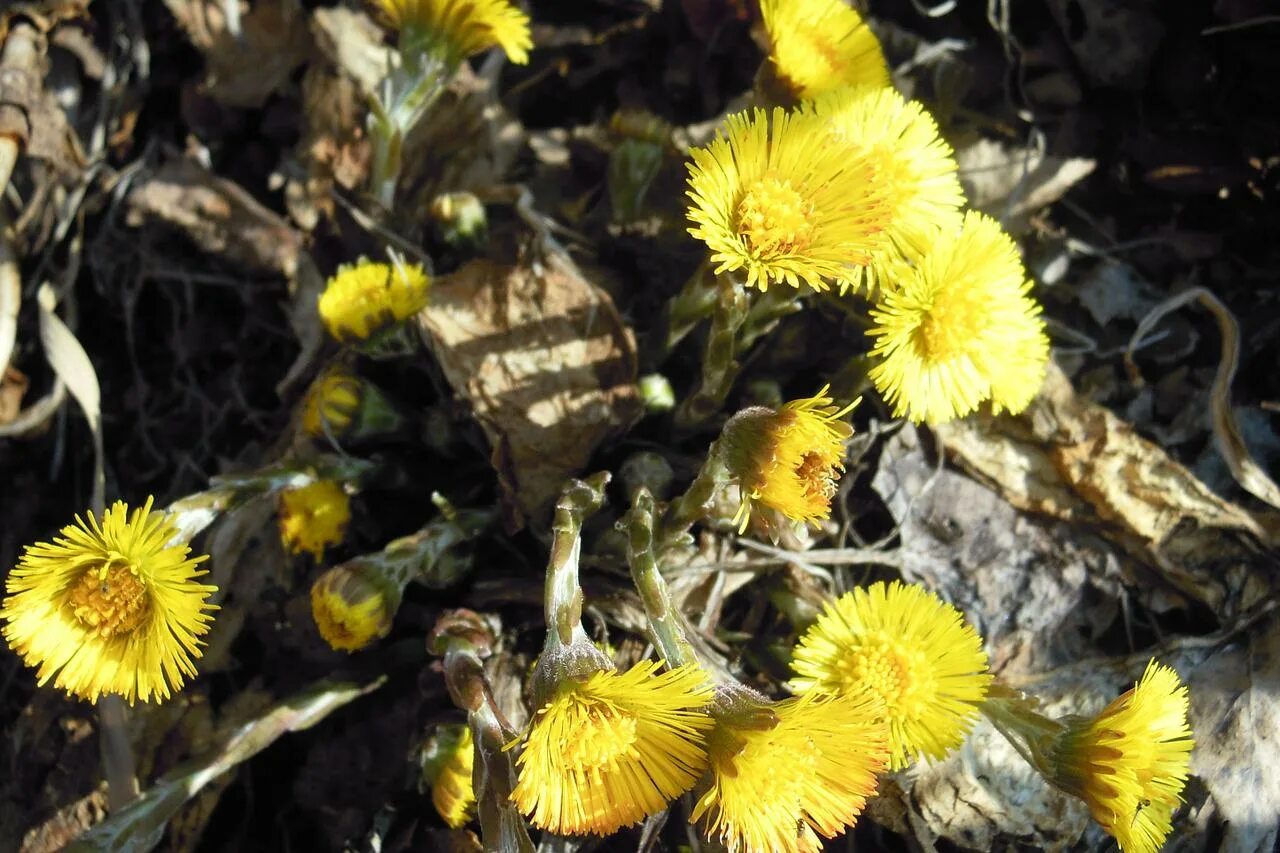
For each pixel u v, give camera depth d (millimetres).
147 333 288
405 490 254
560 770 185
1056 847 228
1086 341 262
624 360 242
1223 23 262
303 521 242
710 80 283
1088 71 271
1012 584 245
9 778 257
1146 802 209
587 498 212
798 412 196
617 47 288
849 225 200
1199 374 259
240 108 287
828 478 195
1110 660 239
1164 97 268
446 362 240
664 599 206
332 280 241
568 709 187
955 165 225
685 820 230
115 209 284
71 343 269
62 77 281
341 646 226
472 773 215
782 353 258
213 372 285
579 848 229
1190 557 242
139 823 227
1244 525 240
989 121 275
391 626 245
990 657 243
